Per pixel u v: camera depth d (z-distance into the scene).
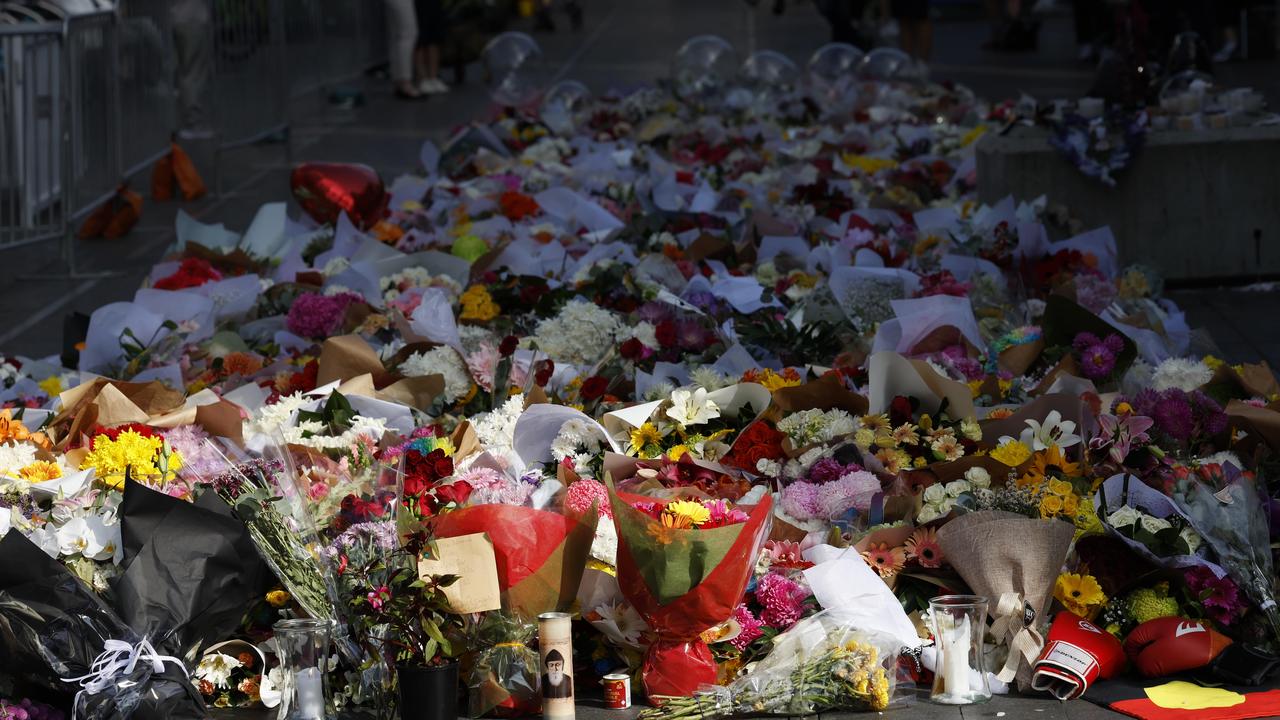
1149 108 13.47
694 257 11.45
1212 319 11.98
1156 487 6.76
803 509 6.62
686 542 5.59
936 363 8.39
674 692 5.79
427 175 16.69
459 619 5.84
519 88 20.58
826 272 10.93
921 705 5.79
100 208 15.91
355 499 5.78
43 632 5.45
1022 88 25.05
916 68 21.27
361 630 5.68
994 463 6.80
